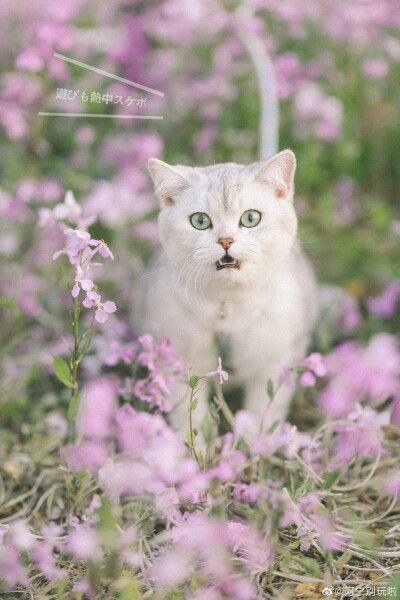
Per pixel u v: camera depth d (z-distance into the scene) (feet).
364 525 6.40
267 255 6.46
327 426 7.23
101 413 6.85
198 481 5.66
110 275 9.56
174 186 6.67
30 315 9.28
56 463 7.36
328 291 9.96
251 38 12.26
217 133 12.69
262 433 6.63
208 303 6.75
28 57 9.68
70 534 5.91
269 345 7.04
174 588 5.37
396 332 9.63
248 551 5.70
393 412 7.71
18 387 8.36
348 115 13.38
